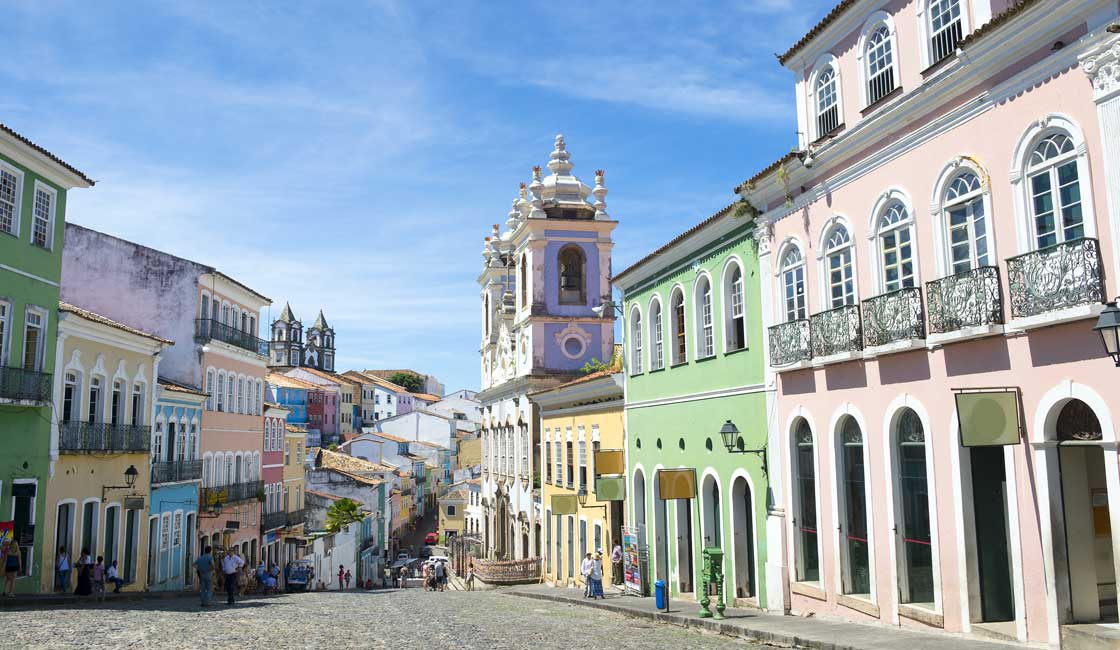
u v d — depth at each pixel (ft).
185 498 112.68
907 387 45.68
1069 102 35.91
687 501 75.61
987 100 40.37
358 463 240.53
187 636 45.88
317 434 322.75
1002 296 39.24
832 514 52.24
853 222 50.80
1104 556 37.37
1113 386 33.83
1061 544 36.70
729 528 65.05
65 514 83.46
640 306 85.35
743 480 64.80
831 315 51.44
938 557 43.16
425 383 589.73
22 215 76.84
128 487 95.50
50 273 81.10
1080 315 34.42
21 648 39.09
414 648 42.24
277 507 156.76
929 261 44.19
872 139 48.78
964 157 41.73
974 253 41.55
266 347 146.82
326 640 45.34
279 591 132.98
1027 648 36.88
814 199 54.85
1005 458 39.50
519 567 118.01
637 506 83.87
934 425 43.62
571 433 105.81
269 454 152.97
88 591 77.71
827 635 43.29
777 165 56.85
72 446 83.30
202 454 120.16
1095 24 34.53
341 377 435.94
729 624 50.16
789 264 58.39
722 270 67.46
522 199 157.07
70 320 83.51
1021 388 38.32
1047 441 37.04
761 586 60.03
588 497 98.27
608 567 90.74
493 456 156.46
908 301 44.73
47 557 79.20
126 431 94.38
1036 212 38.09
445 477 364.99
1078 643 35.12
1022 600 38.24
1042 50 37.32
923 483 45.16
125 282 120.57
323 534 171.94
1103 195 34.30
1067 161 36.37
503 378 148.97
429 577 155.33
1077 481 37.40
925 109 44.47
